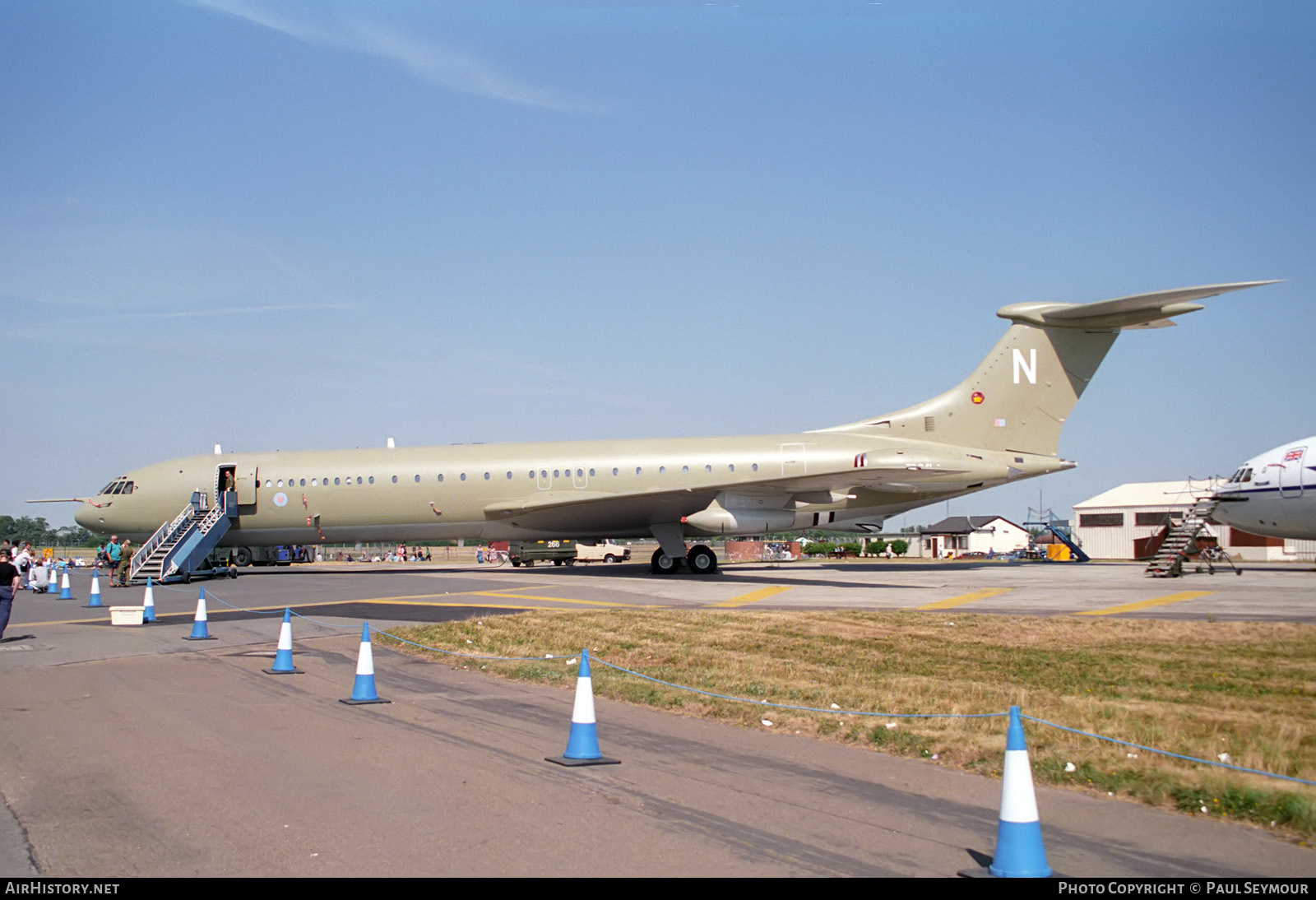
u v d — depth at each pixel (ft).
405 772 28.71
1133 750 31.35
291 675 46.55
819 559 242.17
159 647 55.72
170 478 124.57
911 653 52.85
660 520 119.55
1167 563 112.88
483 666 49.60
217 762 29.81
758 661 50.60
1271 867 21.34
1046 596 85.05
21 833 23.02
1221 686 42.96
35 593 108.68
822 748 32.55
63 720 35.88
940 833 23.58
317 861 21.18
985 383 120.78
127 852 21.67
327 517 122.83
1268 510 120.37
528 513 120.26
